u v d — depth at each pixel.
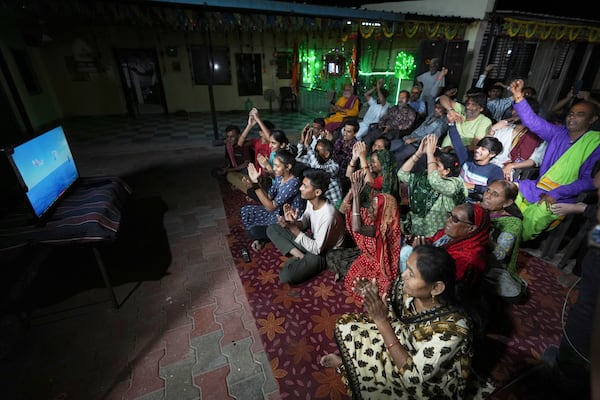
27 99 8.77
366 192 3.53
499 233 2.58
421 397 1.52
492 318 2.59
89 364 2.25
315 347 2.36
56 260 3.39
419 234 3.08
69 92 10.90
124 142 8.12
